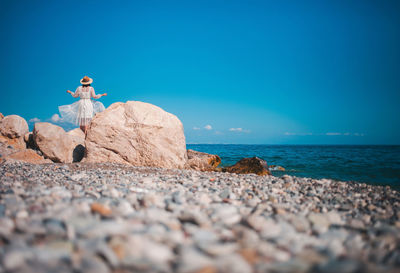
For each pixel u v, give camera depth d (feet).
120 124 32.68
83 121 35.45
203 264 5.91
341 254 7.49
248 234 8.14
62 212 8.45
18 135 33.19
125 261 5.92
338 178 34.40
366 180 33.01
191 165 37.11
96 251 6.13
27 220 7.87
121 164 31.01
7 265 5.34
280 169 42.65
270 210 11.98
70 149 33.53
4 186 13.44
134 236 6.78
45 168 25.00
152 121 33.45
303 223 9.93
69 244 6.50
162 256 6.29
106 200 11.10
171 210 10.59
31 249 6.03
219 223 9.25
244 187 18.99
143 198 11.39
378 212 13.73
